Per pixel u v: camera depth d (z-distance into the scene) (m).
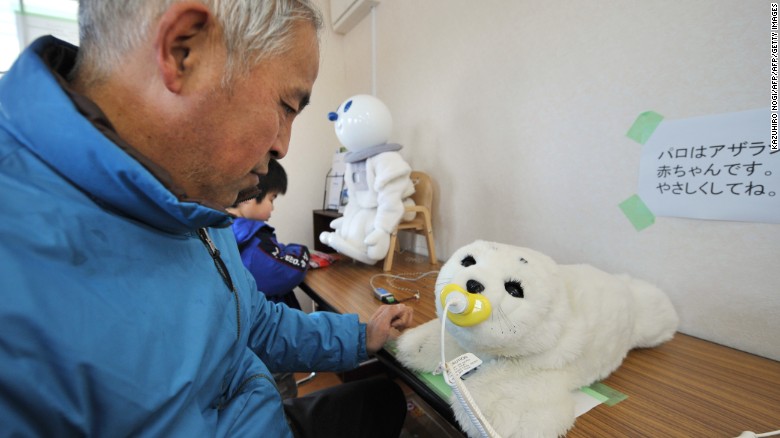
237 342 0.49
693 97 0.62
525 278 0.47
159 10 0.28
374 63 1.66
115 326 0.29
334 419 0.65
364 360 0.67
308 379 1.53
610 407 0.46
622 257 0.76
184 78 0.31
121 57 0.30
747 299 0.59
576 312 0.52
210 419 0.41
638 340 0.60
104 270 0.30
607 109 0.75
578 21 0.79
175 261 0.39
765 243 0.56
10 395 0.24
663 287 0.70
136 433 0.30
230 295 0.48
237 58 0.32
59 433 0.26
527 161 0.95
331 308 0.86
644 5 0.67
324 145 2.03
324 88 1.98
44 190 0.28
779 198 0.54
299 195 1.99
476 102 1.10
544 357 0.48
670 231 0.67
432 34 1.26
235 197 0.45
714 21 0.58
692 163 0.63
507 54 0.97
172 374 0.33
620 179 0.74
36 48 0.31
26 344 0.24
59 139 0.28
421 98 1.36
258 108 0.36
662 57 0.65
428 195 1.28
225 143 0.35
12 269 0.24
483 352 0.50
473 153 1.14
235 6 0.31
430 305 0.85
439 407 0.49
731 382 0.52
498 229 1.07
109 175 0.29
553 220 0.90
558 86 0.85
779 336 0.56
